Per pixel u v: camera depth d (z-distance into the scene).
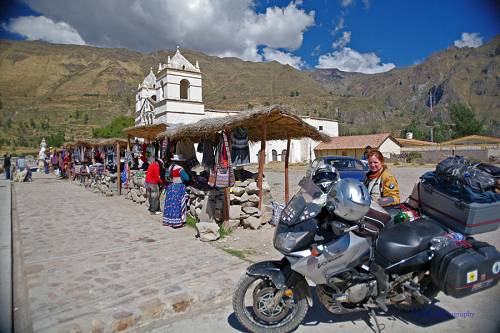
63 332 3.52
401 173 25.55
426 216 3.79
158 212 10.04
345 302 3.52
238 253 6.16
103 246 6.52
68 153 24.03
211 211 8.00
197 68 34.81
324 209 3.38
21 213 10.16
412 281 3.54
